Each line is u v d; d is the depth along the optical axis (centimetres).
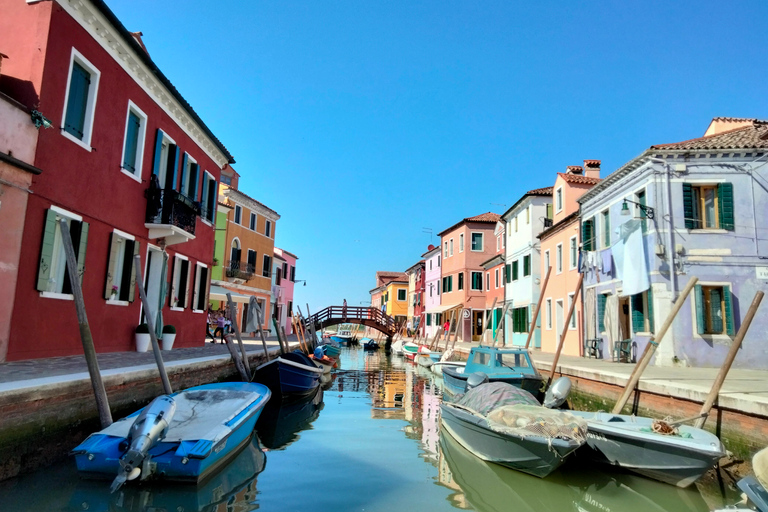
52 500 557
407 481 705
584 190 2262
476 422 785
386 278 7325
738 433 707
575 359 1767
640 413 952
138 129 1235
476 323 3528
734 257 1417
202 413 812
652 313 1459
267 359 1631
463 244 3641
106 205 1081
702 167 1468
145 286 1275
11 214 809
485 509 612
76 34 958
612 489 705
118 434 614
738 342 753
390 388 1825
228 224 2933
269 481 686
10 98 795
